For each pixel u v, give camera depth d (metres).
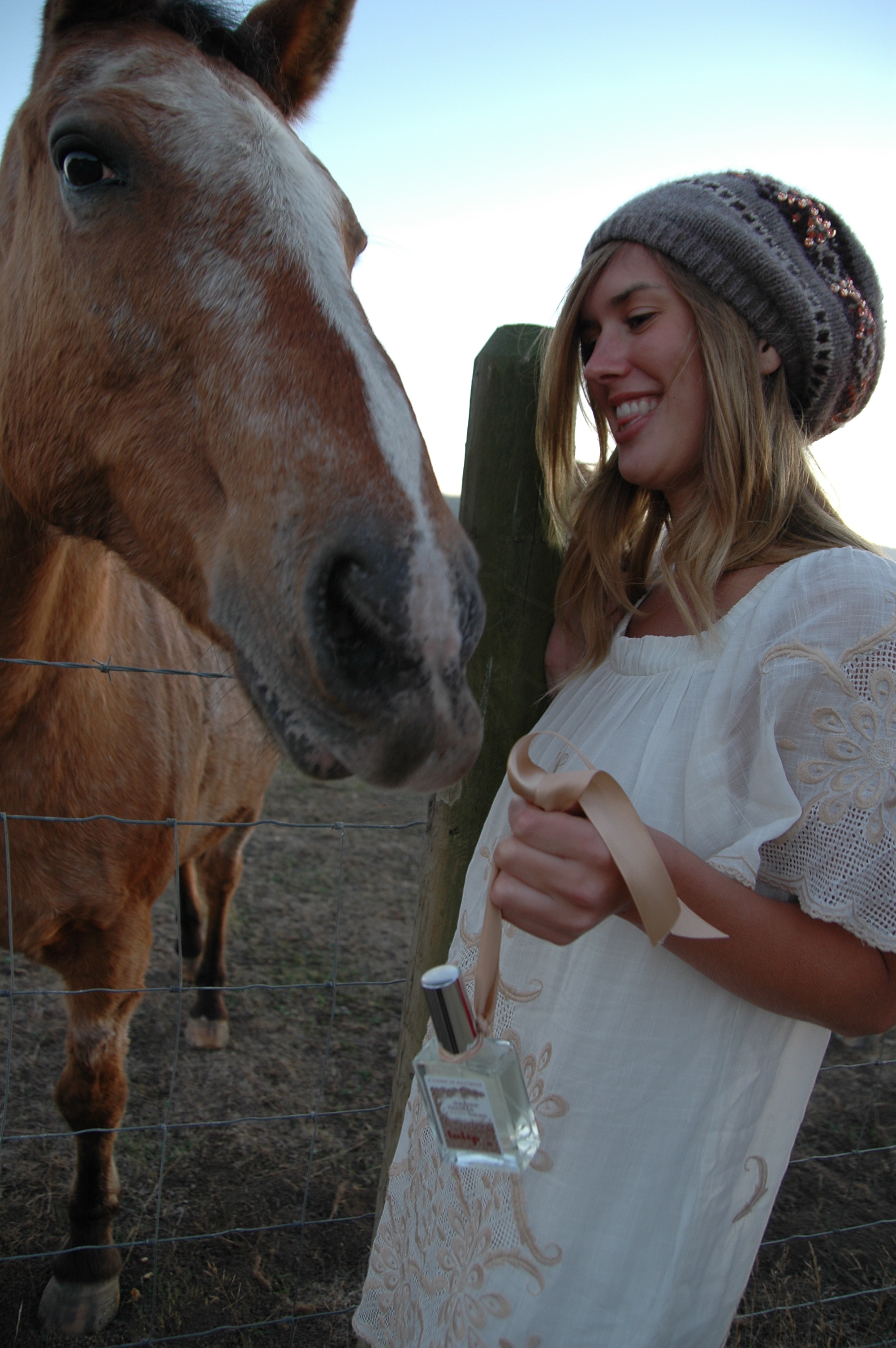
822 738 0.88
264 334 1.03
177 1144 2.49
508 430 1.36
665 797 1.01
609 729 1.10
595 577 1.28
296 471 0.97
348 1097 2.75
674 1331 0.98
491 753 1.41
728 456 1.06
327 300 1.04
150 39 1.20
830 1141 2.67
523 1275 0.99
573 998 1.02
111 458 1.19
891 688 0.85
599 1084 0.99
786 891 0.96
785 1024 1.02
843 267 1.09
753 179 1.07
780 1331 2.02
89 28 1.23
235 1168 2.42
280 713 0.98
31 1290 2.00
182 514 1.13
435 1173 1.15
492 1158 0.74
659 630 1.17
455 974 0.71
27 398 1.29
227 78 1.19
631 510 1.29
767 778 0.89
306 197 1.10
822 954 0.84
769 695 0.90
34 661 1.54
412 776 0.92
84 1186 2.00
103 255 1.12
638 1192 0.97
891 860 0.83
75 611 1.70
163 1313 1.97
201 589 1.15
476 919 1.19
